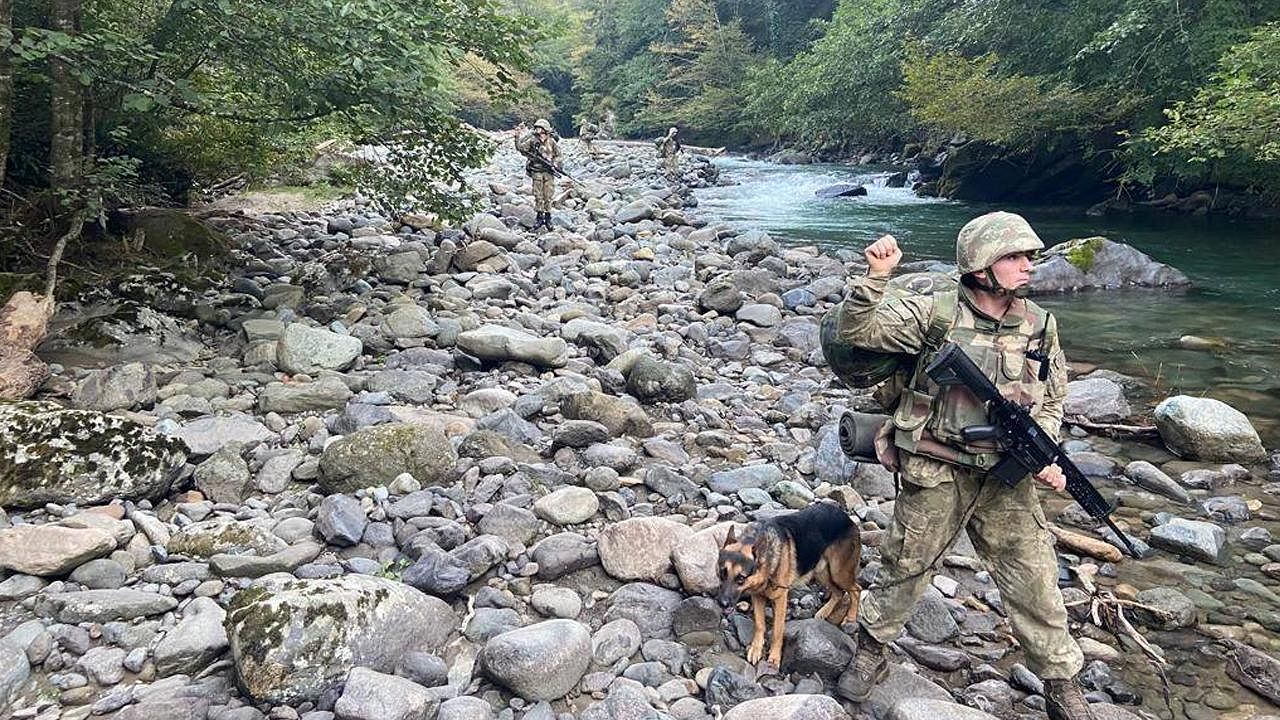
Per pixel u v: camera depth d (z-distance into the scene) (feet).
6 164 23.82
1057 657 9.08
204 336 22.33
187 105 26.03
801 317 28.50
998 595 12.25
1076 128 57.11
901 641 11.06
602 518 13.99
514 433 16.89
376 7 21.11
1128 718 9.45
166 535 12.48
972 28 63.31
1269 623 11.70
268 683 9.10
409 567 11.85
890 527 9.64
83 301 21.57
